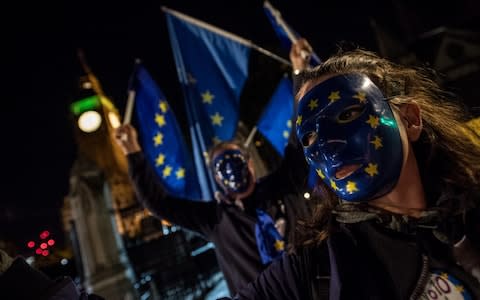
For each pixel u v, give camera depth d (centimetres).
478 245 87
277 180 258
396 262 94
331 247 101
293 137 253
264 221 248
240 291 122
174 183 366
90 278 681
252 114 620
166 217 275
